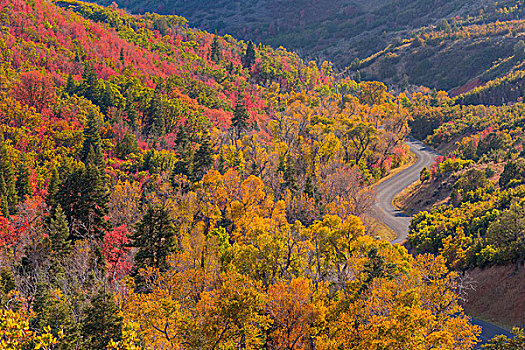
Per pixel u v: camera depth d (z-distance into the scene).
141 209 82.19
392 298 45.00
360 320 42.09
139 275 52.06
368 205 93.00
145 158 106.12
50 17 167.38
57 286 45.06
